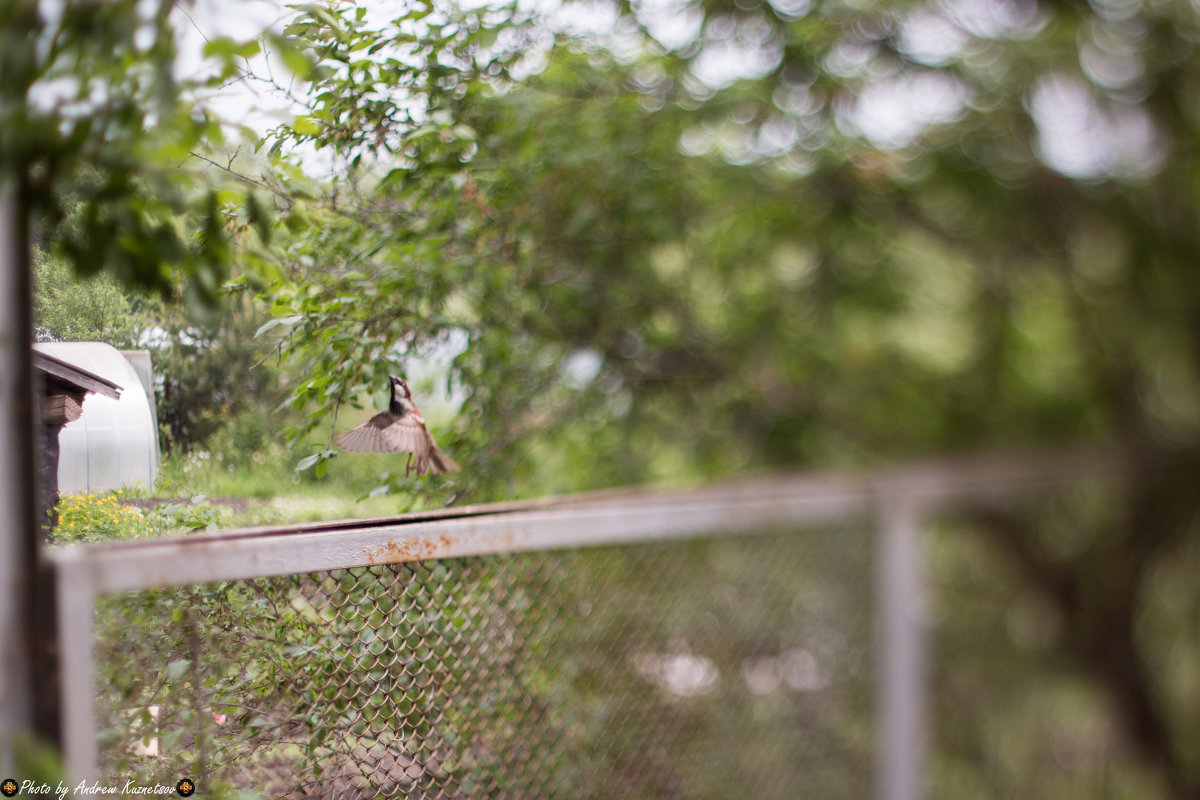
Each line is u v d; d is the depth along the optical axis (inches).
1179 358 160.6
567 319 150.8
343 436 98.1
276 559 61.0
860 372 168.4
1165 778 137.2
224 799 73.2
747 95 148.6
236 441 112.0
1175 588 142.9
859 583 78.9
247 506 111.2
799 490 75.6
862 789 78.6
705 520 71.7
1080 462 96.0
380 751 77.0
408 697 77.1
